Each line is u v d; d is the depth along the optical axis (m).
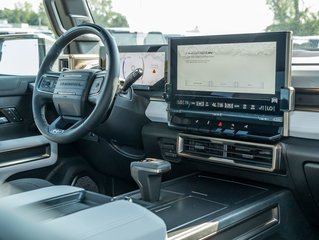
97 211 0.84
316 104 1.42
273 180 1.57
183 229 1.17
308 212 1.59
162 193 1.50
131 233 0.78
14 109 2.10
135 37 2.41
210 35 1.58
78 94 1.53
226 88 1.57
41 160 2.07
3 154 1.96
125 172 2.08
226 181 1.66
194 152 1.71
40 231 0.76
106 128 1.81
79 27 1.62
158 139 1.84
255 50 1.47
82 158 2.18
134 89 1.89
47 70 1.72
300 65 1.54
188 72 1.67
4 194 1.57
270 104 1.47
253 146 1.54
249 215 1.36
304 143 1.46
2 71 2.33
